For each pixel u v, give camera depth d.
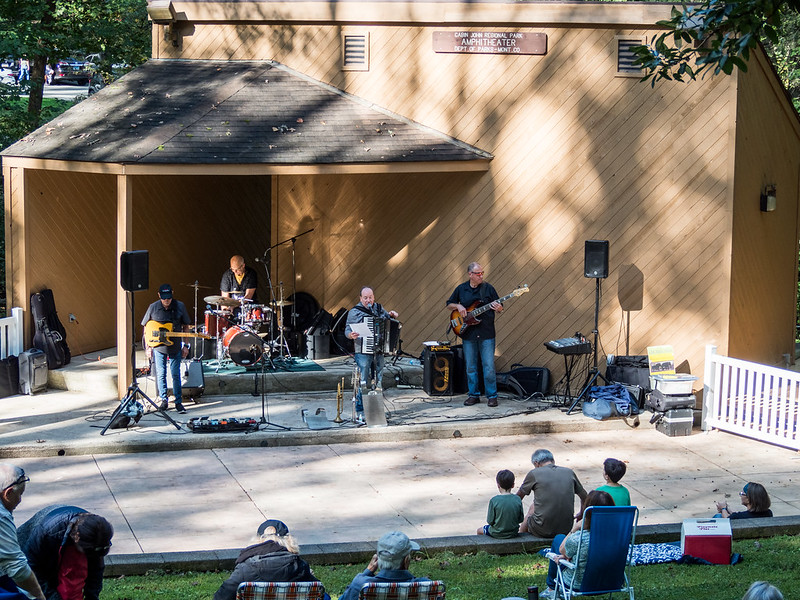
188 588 7.70
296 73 14.33
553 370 14.05
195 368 13.16
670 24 8.82
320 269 15.29
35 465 11.05
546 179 13.87
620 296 13.84
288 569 6.25
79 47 22.75
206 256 17.12
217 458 11.45
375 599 5.91
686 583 7.81
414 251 14.61
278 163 12.85
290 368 14.12
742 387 12.78
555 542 7.77
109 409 12.88
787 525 9.17
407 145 13.55
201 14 14.28
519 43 13.68
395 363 14.52
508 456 11.78
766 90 14.89
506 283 14.11
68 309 14.70
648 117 13.61
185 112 13.50
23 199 13.63
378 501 10.23
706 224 13.61
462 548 8.71
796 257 17.17
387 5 13.82
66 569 5.67
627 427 13.01
